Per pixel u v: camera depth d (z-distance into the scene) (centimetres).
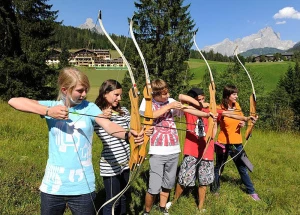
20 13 2027
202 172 368
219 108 426
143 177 466
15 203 352
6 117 837
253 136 959
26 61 1917
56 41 2094
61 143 206
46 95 2011
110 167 289
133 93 227
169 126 335
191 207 388
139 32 2462
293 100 2983
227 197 431
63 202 209
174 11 2472
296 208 410
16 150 569
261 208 404
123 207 321
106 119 219
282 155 710
